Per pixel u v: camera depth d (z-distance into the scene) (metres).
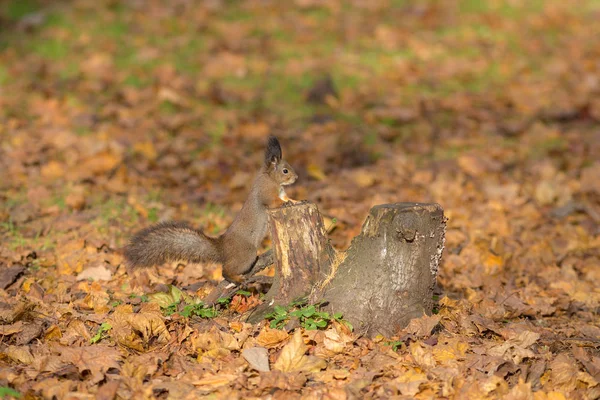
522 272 11.24
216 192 14.01
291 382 7.05
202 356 7.62
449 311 9.05
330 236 12.41
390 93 19.88
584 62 22.34
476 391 6.96
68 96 17.94
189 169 14.96
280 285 8.39
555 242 12.30
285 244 8.30
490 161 15.84
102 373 7.16
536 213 13.52
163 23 23.11
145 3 24.50
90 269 10.11
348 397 6.82
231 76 20.23
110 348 7.66
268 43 22.50
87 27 22.36
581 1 27.62
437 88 20.36
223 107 18.52
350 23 24.28
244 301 9.05
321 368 7.36
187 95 18.78
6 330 8.02
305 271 8.29
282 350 7.47
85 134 16.03
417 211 7.89
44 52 20.59
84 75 19.45
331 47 22.52
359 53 22.22
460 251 11.87
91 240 11.21
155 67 20.20
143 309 8.66
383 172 15.50
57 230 11.66
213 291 9.06
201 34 22.78
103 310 8.89
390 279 7.98
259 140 16.83
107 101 17.98
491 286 10.50
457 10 25.88
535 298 10.12
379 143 17.05
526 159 16.38
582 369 7.84
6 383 6.91
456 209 13.48
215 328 8.01
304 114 18.45
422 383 7.08
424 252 7.98
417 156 16.50
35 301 8.93
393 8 25.77
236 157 15.82
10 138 15.55
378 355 7.56
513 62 22.20
